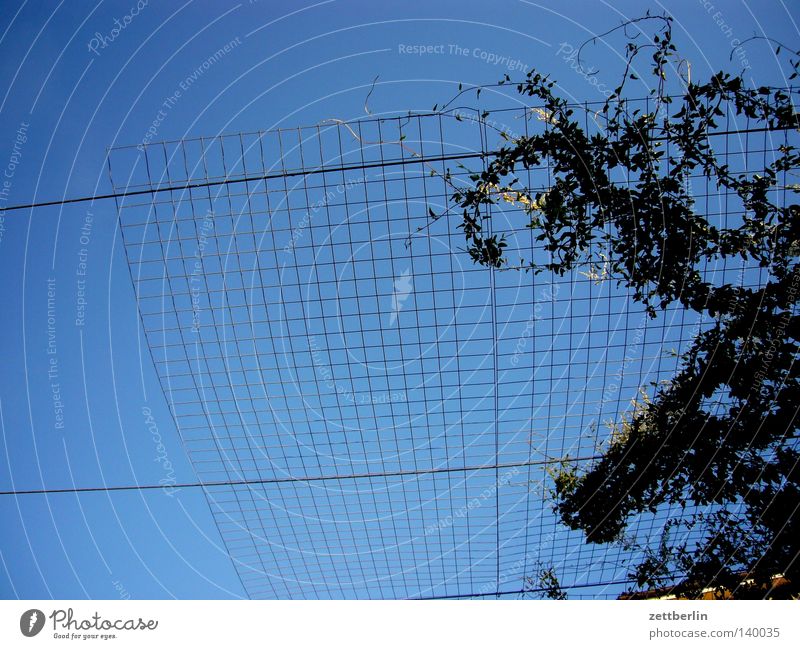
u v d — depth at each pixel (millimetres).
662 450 5070
